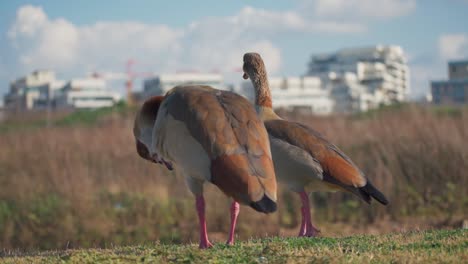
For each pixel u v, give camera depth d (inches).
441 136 772.0
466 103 988.6
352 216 709.9
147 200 721.6
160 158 361.4
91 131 960.3
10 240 673.6
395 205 713.6
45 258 310.8
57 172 762.8
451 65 3973.9
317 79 5723.4
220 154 284.5
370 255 281.0
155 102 370.0
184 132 299.3
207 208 697.6
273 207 272.5
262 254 290.8
